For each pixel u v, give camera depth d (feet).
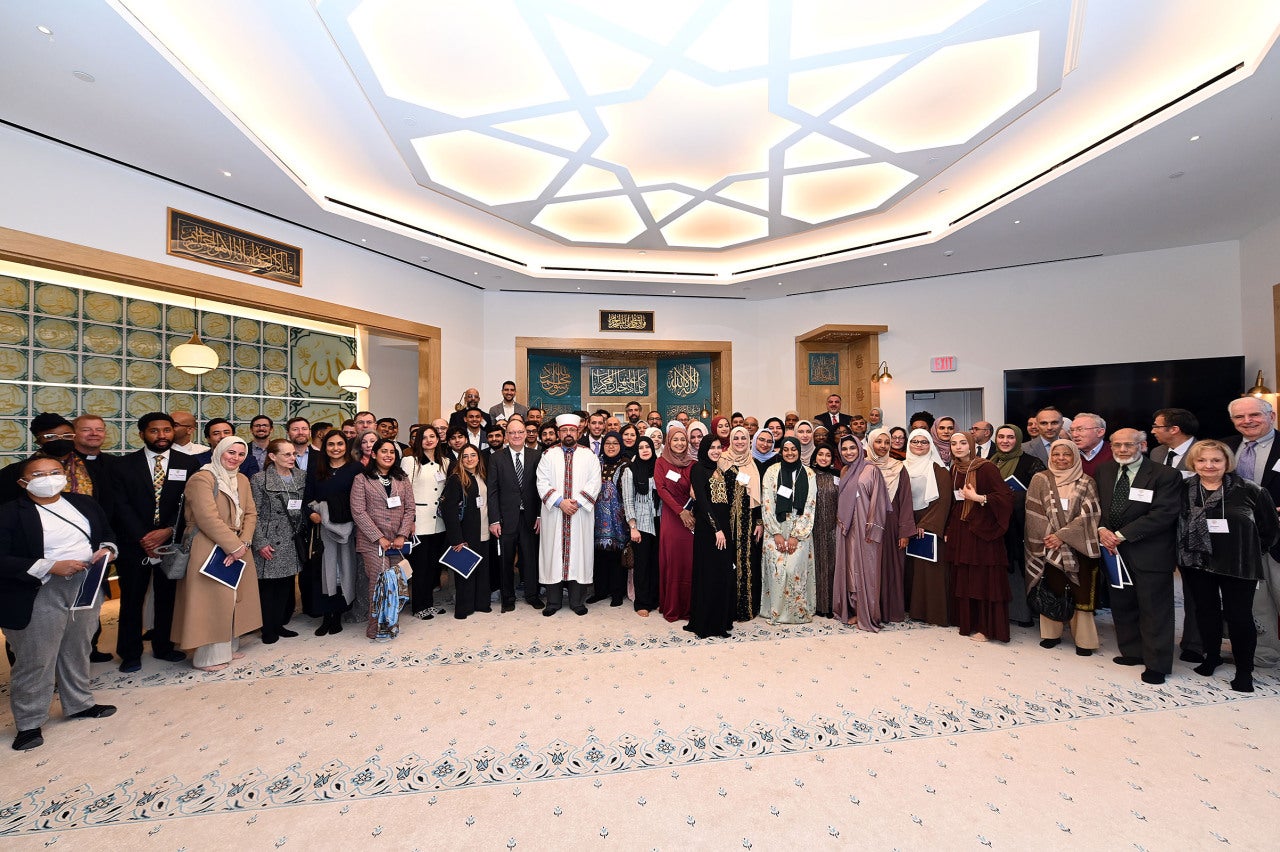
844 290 29.89
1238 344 22.49
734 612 13.10
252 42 11.75
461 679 10.07
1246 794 6.75
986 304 26.99
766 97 13.92
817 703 9.08
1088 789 6.86
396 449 12.79
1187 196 18.47
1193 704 9.07
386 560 12.39
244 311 21.66
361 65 12.03
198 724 8.54
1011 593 12.03
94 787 7.00
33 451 16.47
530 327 30.09
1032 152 17.17
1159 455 13.33
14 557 7.77
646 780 7.07
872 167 17.61
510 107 14.05
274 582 12.21
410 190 19.30
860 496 12.78
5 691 9.89
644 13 11.10
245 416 21.59
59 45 10.64
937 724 8.42
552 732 8.22
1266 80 12.37
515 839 6.06
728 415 31.48
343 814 6.47
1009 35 11.54
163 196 16.31
